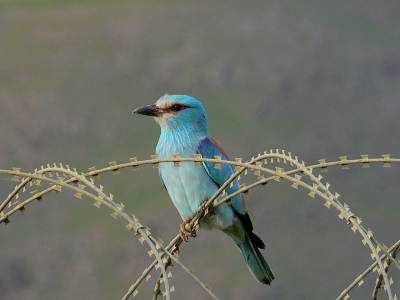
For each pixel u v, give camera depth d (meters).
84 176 4.86
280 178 4.53
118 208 4.72
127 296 5.04
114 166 4.79
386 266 4.49
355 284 4.65
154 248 4.55
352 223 4.21
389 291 4.00
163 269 4.46
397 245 4.48
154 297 5.23
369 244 4.12
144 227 4.68
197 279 4.64
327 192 4.35
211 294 4.60
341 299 4.64
